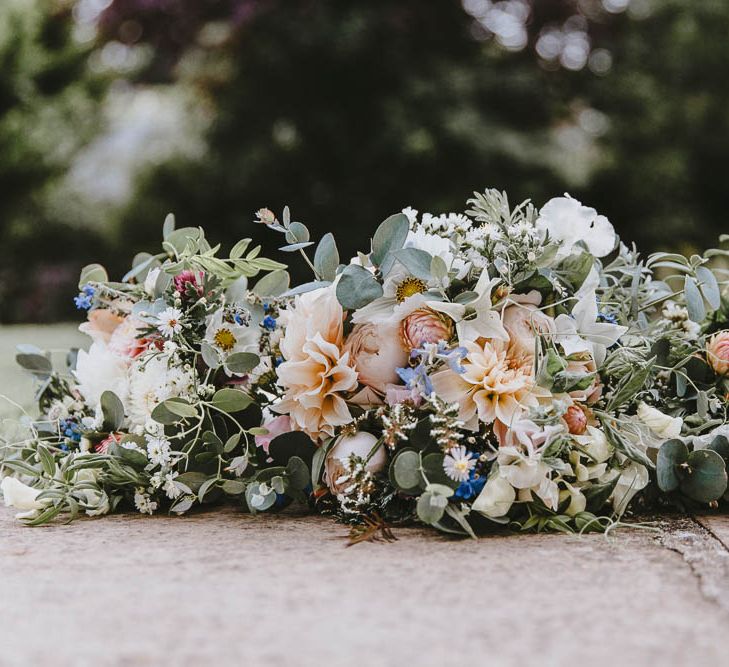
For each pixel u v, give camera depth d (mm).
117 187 10492
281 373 1370
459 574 1055
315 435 1407
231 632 848
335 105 8852
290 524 1395
